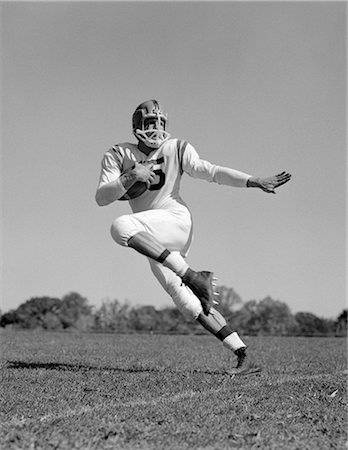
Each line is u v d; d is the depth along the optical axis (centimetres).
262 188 732
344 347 1180
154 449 441
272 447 448
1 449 434
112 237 737
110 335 1443
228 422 509
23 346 1117
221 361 912
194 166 759
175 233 748
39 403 573
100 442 451
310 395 626
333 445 456
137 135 771
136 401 590
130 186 738
